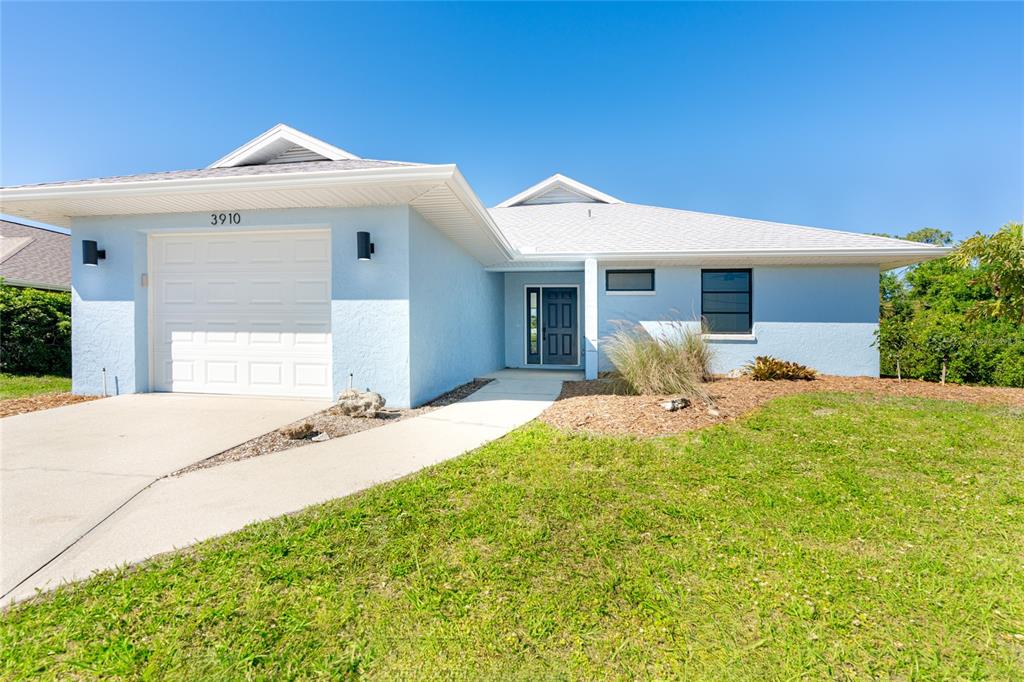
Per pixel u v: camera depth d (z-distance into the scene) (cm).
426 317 729
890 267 1209
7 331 966
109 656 184
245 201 642
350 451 455
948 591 233
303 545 269
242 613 212
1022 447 460
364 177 549
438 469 395
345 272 664
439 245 796
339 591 229
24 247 1652
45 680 174
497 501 331
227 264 721
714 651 194
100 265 724
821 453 443
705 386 778
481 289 1109
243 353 718
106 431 515
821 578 244
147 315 735
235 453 448
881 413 604
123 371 724
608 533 289
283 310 707
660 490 354
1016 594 230
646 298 1116
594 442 470
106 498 337
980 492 353
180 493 347
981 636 202
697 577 246
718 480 373
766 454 436
